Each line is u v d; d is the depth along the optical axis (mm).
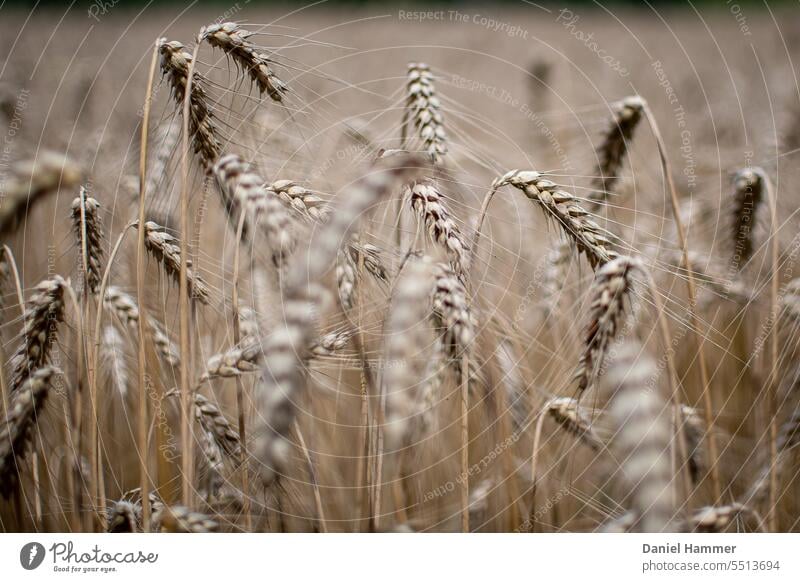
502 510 1175
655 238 1280
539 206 1101
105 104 1833
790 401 1185
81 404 1117
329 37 3361
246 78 1113
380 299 1112
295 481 1111
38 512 1111
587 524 1194
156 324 1156
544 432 1205
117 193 1190
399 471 1119
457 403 1141
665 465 1070
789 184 1333
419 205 1078
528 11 5266
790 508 1204
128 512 1091
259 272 1084
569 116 1627
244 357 1069
